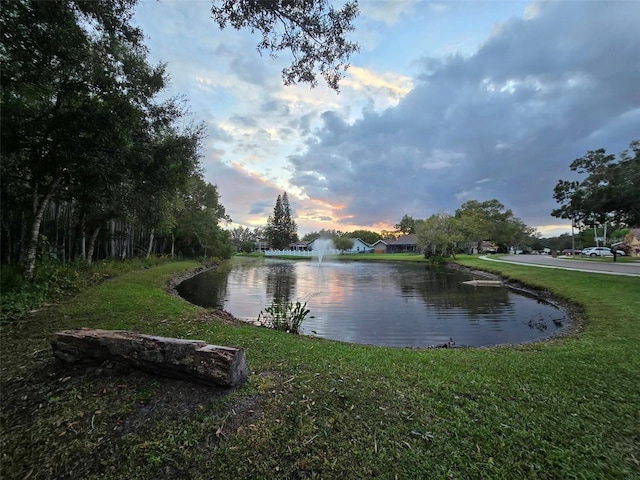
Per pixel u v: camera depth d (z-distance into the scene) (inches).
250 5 162.7
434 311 391.9
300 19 168.6
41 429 90.7
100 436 87.0
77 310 243.6
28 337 173.2
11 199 383.2
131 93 309.9
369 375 124.9
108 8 209.5
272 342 177.8
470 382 121.1
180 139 395.2
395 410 97.9
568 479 72.2
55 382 111.7
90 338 115.4
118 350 111.0
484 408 100.9
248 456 78.8
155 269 682.2
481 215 1927.9
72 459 80.8
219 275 838.5
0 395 107.8
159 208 543.8
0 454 83.2
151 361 106.0
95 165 299.1
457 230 1405.0
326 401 101.2
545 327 311.9
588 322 270.8
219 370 99.8
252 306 411.5
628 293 364.2
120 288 369.4
